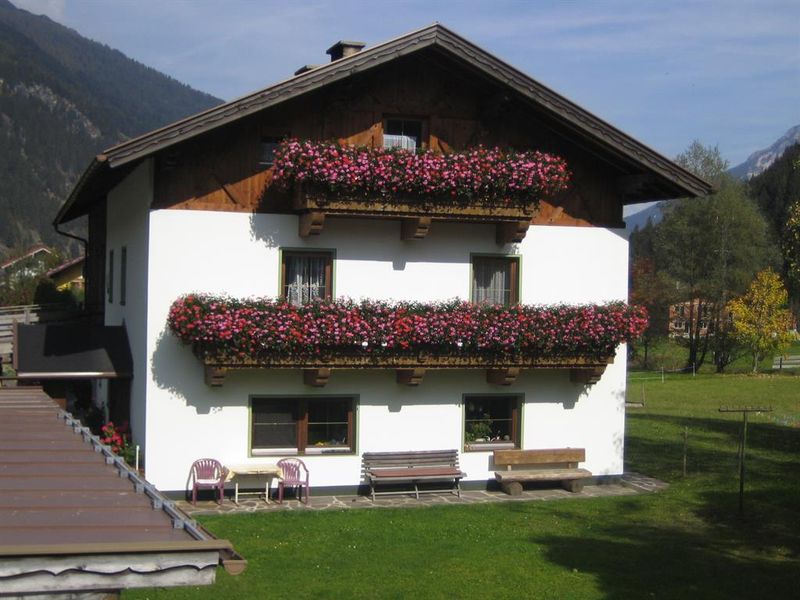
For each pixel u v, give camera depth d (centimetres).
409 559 1366
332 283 1772
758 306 5169
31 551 481
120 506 611
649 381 4634
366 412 1797
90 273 2727
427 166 1681
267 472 1686
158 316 1680
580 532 1541
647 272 5731
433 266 1822
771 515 1642
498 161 1722
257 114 1712
